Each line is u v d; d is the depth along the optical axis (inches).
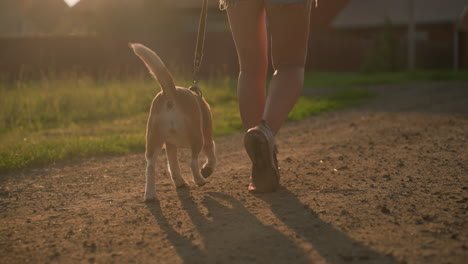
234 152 232.4
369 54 1023.6
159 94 138.6
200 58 156.1
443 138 229.6
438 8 1325.0
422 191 136.0
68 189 165.8
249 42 142.1
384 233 103.4
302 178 161.2
